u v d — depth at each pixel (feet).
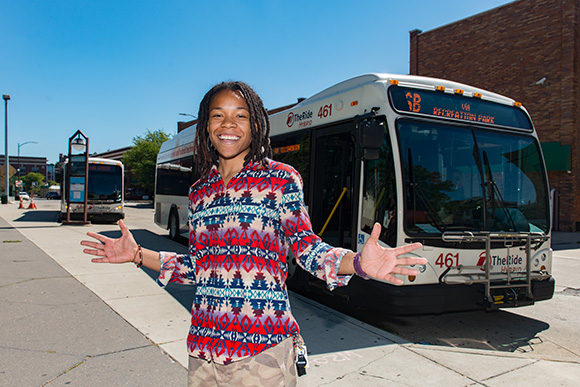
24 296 20.15
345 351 14.57
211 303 5.65
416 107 17.99
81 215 64.34
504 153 19.26
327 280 5.39
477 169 18.51
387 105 17.58
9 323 16.42
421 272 16.55
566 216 64.34
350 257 5.34
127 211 109.81
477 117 19.10
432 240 16.84
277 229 5.69
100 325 16.34
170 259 6.59
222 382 5.56
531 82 67.15
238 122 6.07
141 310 18.31
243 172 5.89
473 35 74.38
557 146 63.87
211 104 6.22
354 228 18.85
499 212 18.54
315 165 22.29
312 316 18.42
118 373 12.35
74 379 11.95
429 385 12.21
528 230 18.95
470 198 18.12
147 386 11.62
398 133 17.34
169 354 13.71
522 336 17.76
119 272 25.79
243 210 5.64
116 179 65.10
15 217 73.36
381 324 19.27
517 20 68.49
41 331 15.61
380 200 17.63
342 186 21.71
